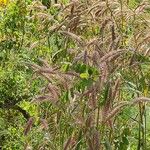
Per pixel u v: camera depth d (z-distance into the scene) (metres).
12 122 9.66
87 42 4.98
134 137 5.03
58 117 5.15
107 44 5.24
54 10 7.71
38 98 5.02
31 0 9.36
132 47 5.05
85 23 5.59
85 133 4.74
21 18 9.32
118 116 5.03
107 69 4.66
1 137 8.70
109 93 4.65
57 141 5.27
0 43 9.55
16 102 9.77
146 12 5.43
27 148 5.75
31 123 5.25
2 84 9.47
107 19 5.23
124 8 5.36
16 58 9.12
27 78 8.68
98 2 5.43
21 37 9.34
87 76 4.70
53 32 6.06
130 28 5.32
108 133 5.03
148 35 4.90
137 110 5.07
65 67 4.86
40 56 7.44
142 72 5.02
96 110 4.86
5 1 9.95
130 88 4.73
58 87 5.07
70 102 4.96
